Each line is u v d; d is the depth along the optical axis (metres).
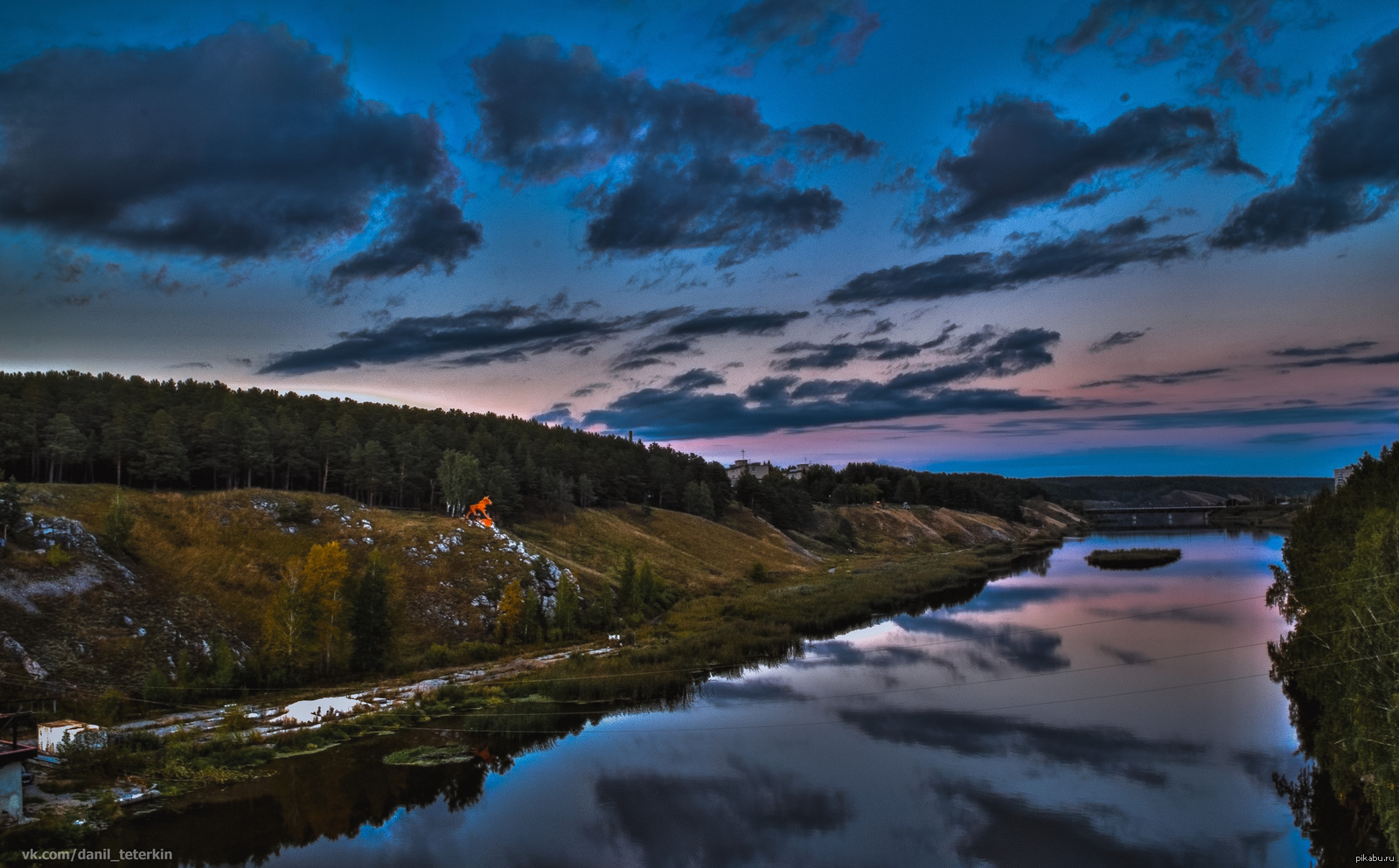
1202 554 164.88
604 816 41.03
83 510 79.81
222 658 60.31
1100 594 111.69
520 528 123.25
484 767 48.09
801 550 174.12
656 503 179.12
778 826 39.56
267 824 39.84
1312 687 44.75
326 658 67.06
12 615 56.16
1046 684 63.88
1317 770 45.06
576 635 84.94
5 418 100.44
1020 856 36.06
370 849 37.44
